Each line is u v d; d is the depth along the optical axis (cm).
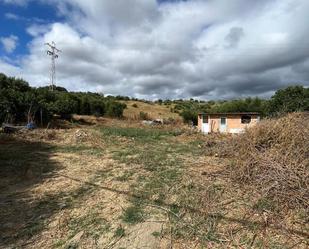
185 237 330
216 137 1275
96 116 3120
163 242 323
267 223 344
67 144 1084
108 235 348
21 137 1183
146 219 379
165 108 5391
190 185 494
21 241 344
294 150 502
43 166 702
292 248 294
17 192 511
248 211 377
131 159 767
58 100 2519
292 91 1933
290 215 357
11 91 1862
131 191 493
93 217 397
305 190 392
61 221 389
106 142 1127
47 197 482
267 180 445
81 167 689
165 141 1197
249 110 2933
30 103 1848
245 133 689
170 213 392
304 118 598
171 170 616
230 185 476
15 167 692
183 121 3141
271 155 516
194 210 395
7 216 411
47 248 328
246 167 513
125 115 3800
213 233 333
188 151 889
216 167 602
